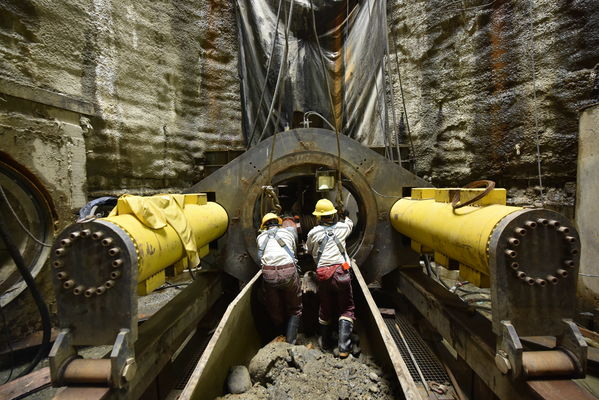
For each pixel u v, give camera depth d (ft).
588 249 10.55
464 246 6.16
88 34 12.80
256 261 11.91
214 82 20.29
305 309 11.31
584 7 11.76
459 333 7.13
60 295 5.24
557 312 5.21
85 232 5.09
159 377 7.36
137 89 15.38
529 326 5.22
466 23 16.11
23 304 10.27
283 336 9.50
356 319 10.60
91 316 5.24
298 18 20.62
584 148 10.64
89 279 5.18
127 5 14.92
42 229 10.77
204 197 10.73
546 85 12.96
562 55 12.44
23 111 10.05
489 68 15.23
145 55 15.92
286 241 9.91
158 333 6.93
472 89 15.98
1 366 9.47
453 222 6.94
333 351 8.66
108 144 13.58
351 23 21.33
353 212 19.31
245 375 7.22
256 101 20.94
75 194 11.66
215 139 20.21
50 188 10.73
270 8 20.44
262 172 11.92
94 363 5.19
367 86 20.38
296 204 17.06
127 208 6.03
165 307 8.53
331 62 21.53
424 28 17.95
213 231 9.99
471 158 16.21
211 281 10.97
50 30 11.23
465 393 7.38
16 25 10.16
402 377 5.35
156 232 6.33
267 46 20.27
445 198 8.32
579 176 10.89
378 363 7.84
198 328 10.75
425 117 18.22
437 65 17.51
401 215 10.59
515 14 14.11
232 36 21.09
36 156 10.31
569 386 4.86
